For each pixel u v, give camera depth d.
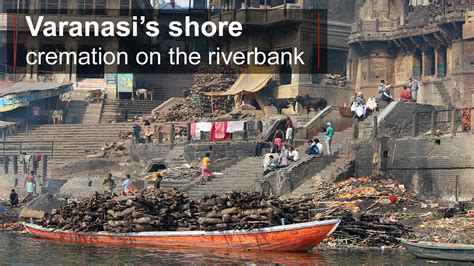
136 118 63.25
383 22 61.50
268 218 27.97
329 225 27.28
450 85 56.88
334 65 61.69
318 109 50.97
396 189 37.19
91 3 70.31
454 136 36.59
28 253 27.58
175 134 52.47
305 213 28.72
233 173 41.69
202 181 41.00
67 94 66.06
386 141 39.00
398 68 61.59
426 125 41.28
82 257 26.41
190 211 30.17
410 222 32.72
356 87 62.06
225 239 28.48
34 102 63.50
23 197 47.28
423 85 59.03
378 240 30.28
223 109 60.47
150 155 49.56
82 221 31.36
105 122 64.50
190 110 60.44
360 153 39.53
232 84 61.28
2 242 31.45
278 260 25.69
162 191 30.77
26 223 34.03
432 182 37.16
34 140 58.00
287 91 58.31
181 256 26.64
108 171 49.25
